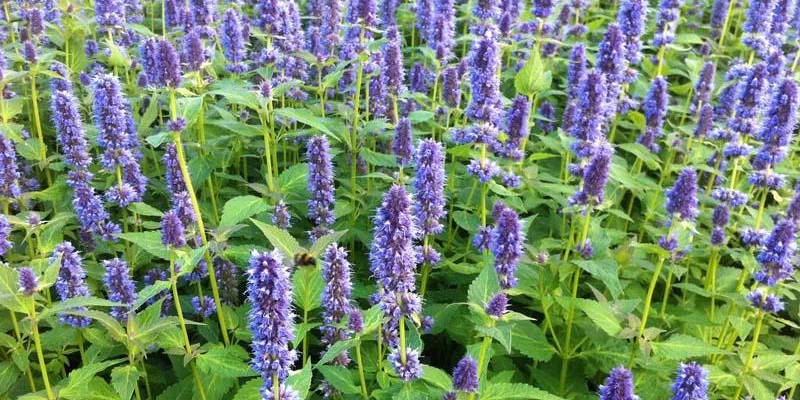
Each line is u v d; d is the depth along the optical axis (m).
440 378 0.44
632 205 0.83
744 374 0.55
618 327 0.52
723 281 0.68
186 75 0.65
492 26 0.82
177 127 0.50
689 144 0.80
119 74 0.91
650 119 0.80
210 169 0.64
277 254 0.36
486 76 0.61
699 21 1.28
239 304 0.64
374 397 0.50
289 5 0.84
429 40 0.84
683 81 1.15
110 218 0.69
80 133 0.60
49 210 0.66
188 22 0.79
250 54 0.90
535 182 0.67
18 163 0.76
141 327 0.45
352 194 0.68
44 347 0.52
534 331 0.59
